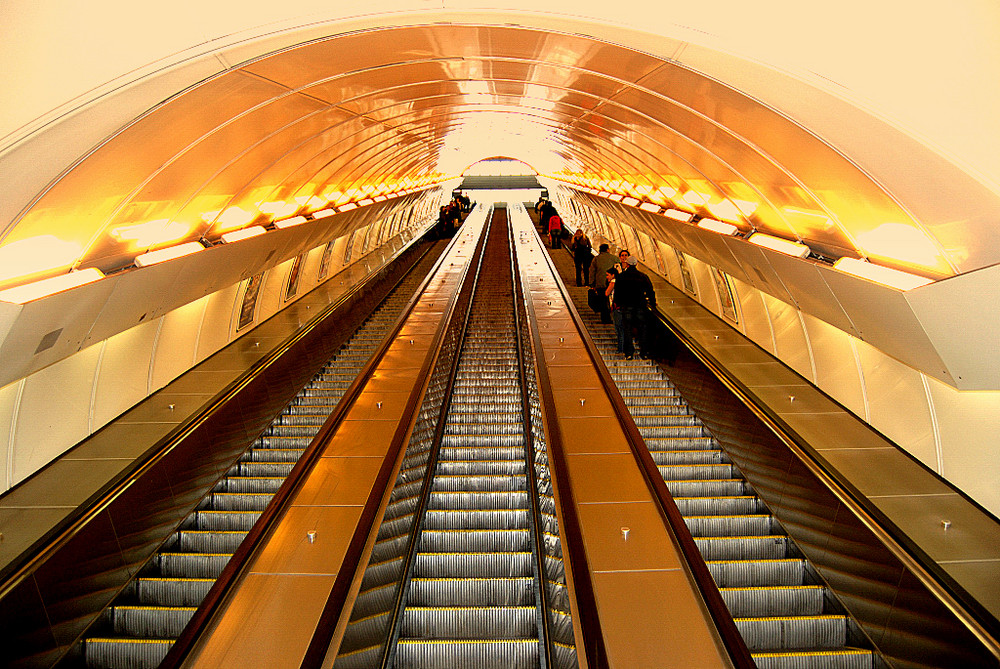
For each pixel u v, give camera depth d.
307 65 6.29
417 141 16.89
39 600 5.12
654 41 4.88
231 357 11.48
